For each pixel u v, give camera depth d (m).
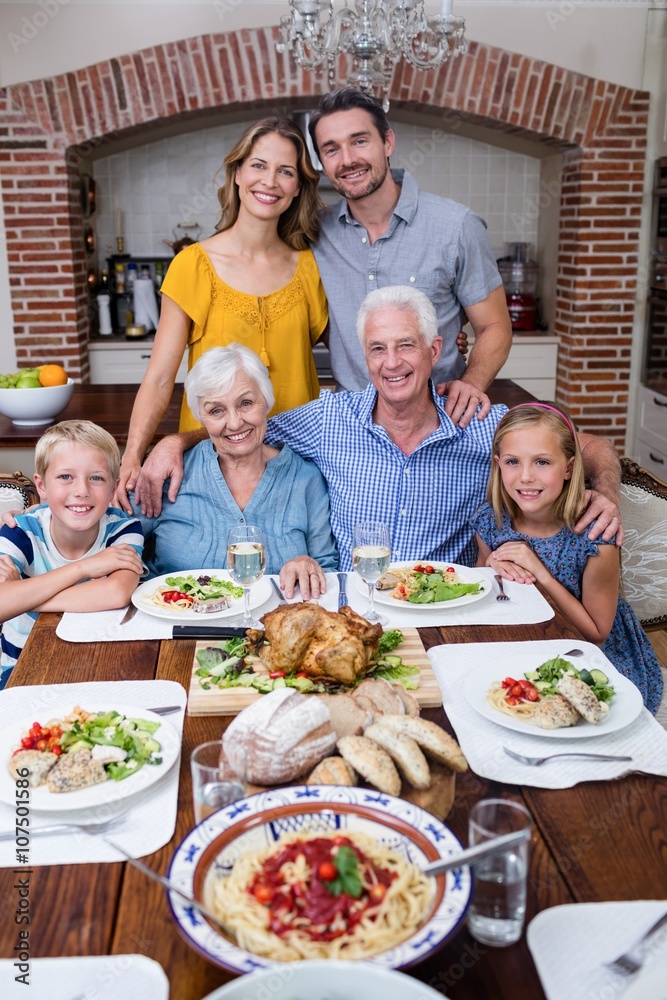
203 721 1.34
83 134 4.94
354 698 1.27
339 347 2.80
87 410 3.55
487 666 1.47
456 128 5.72
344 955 0.83
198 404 2.00
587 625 1.88
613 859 1.04
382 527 1.63
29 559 1.91
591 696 1.31
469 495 2.22
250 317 2.65
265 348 2.68
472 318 2.81
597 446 2.25
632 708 1.34
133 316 5.82
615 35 4.95
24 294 5.17
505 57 4.92
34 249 5.10
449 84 4.94
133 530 2.00
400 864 0.92
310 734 1.15
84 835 1.09
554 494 1.96
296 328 2.71
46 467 1.80
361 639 1.40
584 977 0.87
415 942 0.83
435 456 2.18
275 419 2.28
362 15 3.09
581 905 0.96
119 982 0.87
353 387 2.82
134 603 1.74
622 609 2.08
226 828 0.99
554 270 5.70
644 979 0.86
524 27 4.91
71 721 1.28
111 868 1.04
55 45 4.81
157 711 1.35
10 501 2.32
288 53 4.79
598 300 5.32
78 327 5.27
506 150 5.93
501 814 0.96
